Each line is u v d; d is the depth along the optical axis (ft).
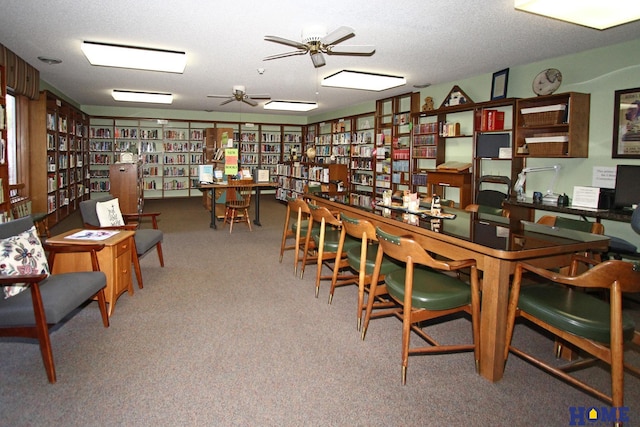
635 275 5.74
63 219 23.45
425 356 8.11
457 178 18.60
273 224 23.73
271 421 6.04
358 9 10.67
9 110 18.19
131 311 10.19
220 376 7.24
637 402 6.70
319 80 20.18
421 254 6.85
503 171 17.97
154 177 35.29
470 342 8.83
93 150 32.63
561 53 14.79
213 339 8.70
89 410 6.21
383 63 16.49
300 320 9.81
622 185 12.71
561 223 10.32
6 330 6.89
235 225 23.16
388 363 7.82
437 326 9.63
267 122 37.40
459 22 11.57
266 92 24.12
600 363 7.95
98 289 8.75
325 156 33.14
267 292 11.81
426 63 16.42
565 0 8.97
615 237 12.64
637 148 13.07
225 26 12.17
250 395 6.69
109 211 12.92
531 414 6.31
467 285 7.81
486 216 10.10
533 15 10.93
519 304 7.18
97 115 32.14
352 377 7.30
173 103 29.96
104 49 14.53
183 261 15.20
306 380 7.18
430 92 21.58
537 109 14.85
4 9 10.92
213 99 27.58
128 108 33.14
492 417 6.22
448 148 20.63
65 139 23.82
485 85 18.38
